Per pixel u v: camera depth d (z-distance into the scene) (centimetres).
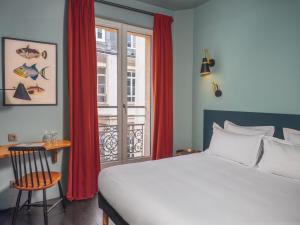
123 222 166
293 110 242
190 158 259
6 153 217
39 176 240
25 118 263
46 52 273
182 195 155
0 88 248
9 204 255
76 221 228
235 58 303
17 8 254
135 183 178
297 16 237
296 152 196
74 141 280
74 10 282
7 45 249
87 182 284
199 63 361
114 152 373
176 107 391
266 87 267
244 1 289
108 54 362
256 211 133
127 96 356
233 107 308
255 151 233
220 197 153
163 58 363
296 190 168
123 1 333
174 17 385
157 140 366
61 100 287
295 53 239
